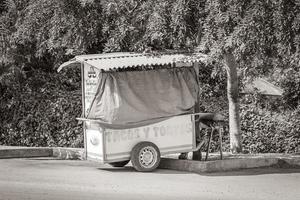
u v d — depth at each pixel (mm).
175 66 15242
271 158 15711
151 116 14797
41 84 20281
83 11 17531
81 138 19266
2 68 20203
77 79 20891
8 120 20031
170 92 14992
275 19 15008
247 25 15031
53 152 17984
